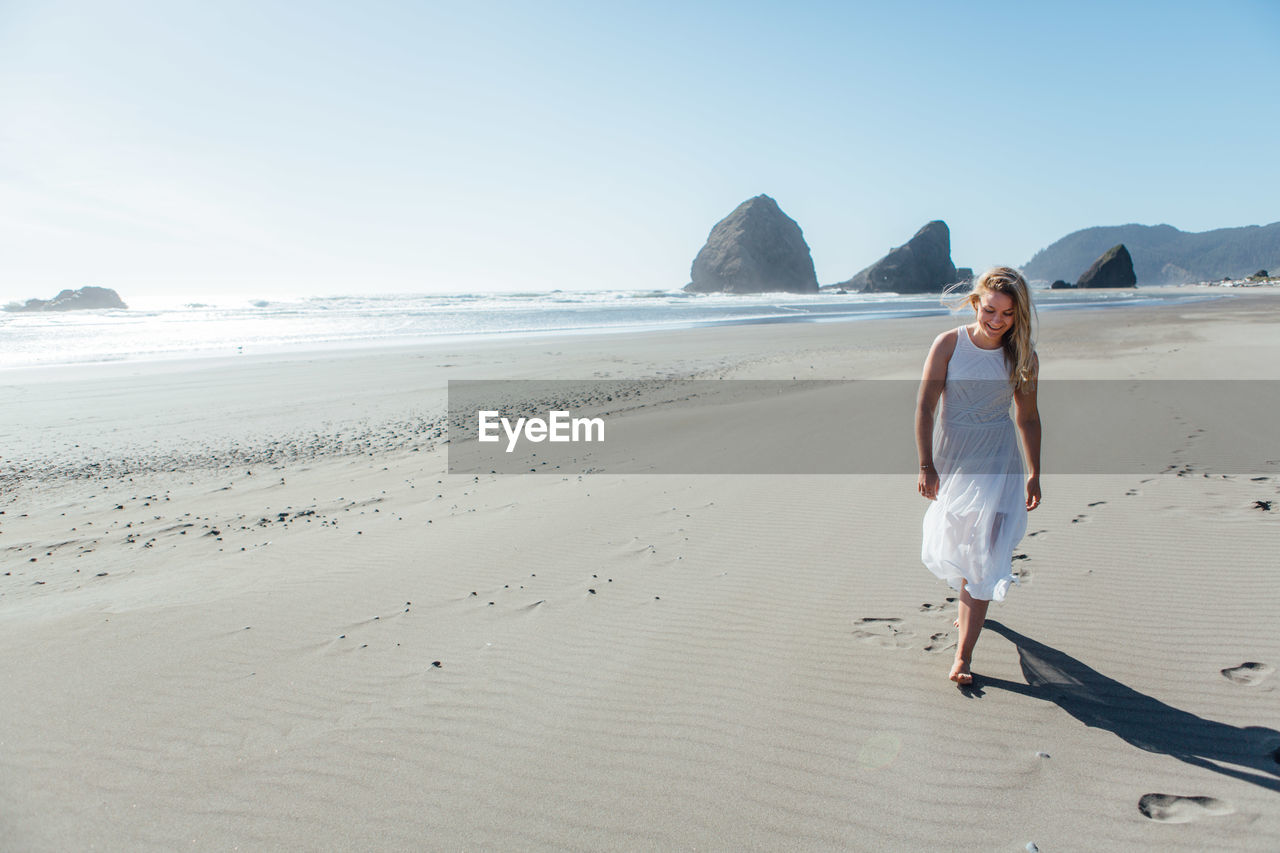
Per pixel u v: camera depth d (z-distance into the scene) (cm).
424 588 450
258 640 383
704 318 4166
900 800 239
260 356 2195
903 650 342
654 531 541
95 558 547
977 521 298
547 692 320
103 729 301
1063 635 344
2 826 244
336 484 768
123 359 2147
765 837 226
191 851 229
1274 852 206
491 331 3228
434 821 239
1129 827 221
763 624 377
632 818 238
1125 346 1734
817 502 590
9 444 1012
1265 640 327
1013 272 295
